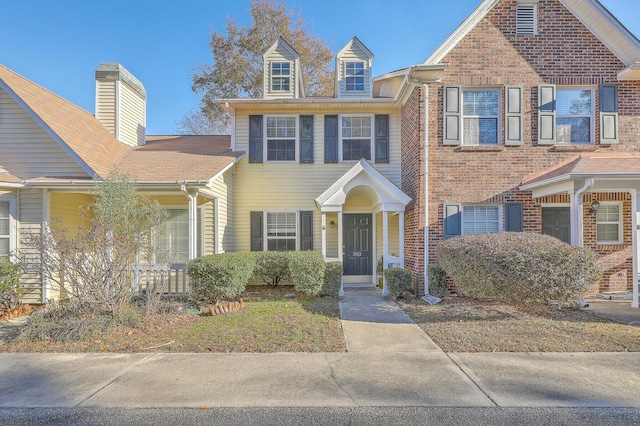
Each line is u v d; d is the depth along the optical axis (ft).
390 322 22.67
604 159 28.55
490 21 31.63
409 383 13.85
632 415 11.57
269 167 37.70
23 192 29.14
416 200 31.71
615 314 23.80
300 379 14.25
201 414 11.72
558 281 21.06
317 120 37.93
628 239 31.19
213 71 70.54
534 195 30.50
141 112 42.93
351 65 38.81
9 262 27.20
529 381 13.94
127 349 17.76
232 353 17.29
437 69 29.37
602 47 31.58
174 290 32.94
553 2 31.60
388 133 37.83
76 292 21.66
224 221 34.60
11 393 13.23
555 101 31.50
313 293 29.43
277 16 68.69
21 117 29.66
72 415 11.76
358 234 37.93
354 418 11.51
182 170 31.07
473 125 32.14
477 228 31.81
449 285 30.30
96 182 25.89
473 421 11.32
